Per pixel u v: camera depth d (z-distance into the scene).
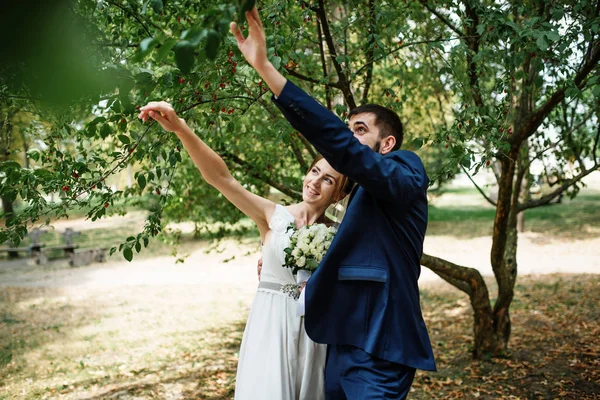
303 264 2.15
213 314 8.78
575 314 7.45
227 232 7.09
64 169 2.70
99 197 2.89
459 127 3.13
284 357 2.25
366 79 4.45
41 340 7.45
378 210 1.87
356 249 1.87
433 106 6.19
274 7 2.91
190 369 6.13
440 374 5.60
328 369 2.00
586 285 9.18
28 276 12.48
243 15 1.26
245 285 10.86
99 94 2.14
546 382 5.16
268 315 2.29
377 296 1.86
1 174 2.61
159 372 6.05
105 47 2.56
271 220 2.30
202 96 2.76
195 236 7.07
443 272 5.41
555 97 4.17
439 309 8.40
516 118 5.00
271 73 1.58
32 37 0.81
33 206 2.63
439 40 3.48
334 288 1.89
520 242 13.81
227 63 2.68
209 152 2.13
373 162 1.64
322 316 1.90
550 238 14.09
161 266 13.03
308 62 4.57
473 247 13.63
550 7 3.45
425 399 5.01
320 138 1.60
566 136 5.30
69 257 13.76
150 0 2.26
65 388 5.58
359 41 4.75
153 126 2.84
